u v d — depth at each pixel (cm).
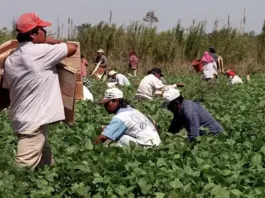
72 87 807
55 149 887
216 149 906
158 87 1775
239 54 4000
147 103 1517
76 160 828
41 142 796
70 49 797
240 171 771
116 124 916
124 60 3712
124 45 3744
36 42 796
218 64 2806
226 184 737
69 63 859
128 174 757
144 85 1780
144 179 722
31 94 786
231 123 1152
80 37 3731
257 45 4066
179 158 826
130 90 2095
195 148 880
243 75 3666
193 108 1014
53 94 793
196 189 703
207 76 2542
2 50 820
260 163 830
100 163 770
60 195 700
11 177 741
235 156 862
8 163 776
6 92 841
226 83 2153
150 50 3772
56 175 764
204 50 3903
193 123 1006
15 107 797
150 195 711
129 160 818
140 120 928
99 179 722
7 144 925
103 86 2147
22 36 792
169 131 1051
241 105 1475
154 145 898
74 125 1106
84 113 1309
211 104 1466
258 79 3077
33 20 791
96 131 1039
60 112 796
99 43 3719
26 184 734
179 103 1020
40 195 702
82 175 747
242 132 1093
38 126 785
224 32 4053
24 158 792
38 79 782
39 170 789
